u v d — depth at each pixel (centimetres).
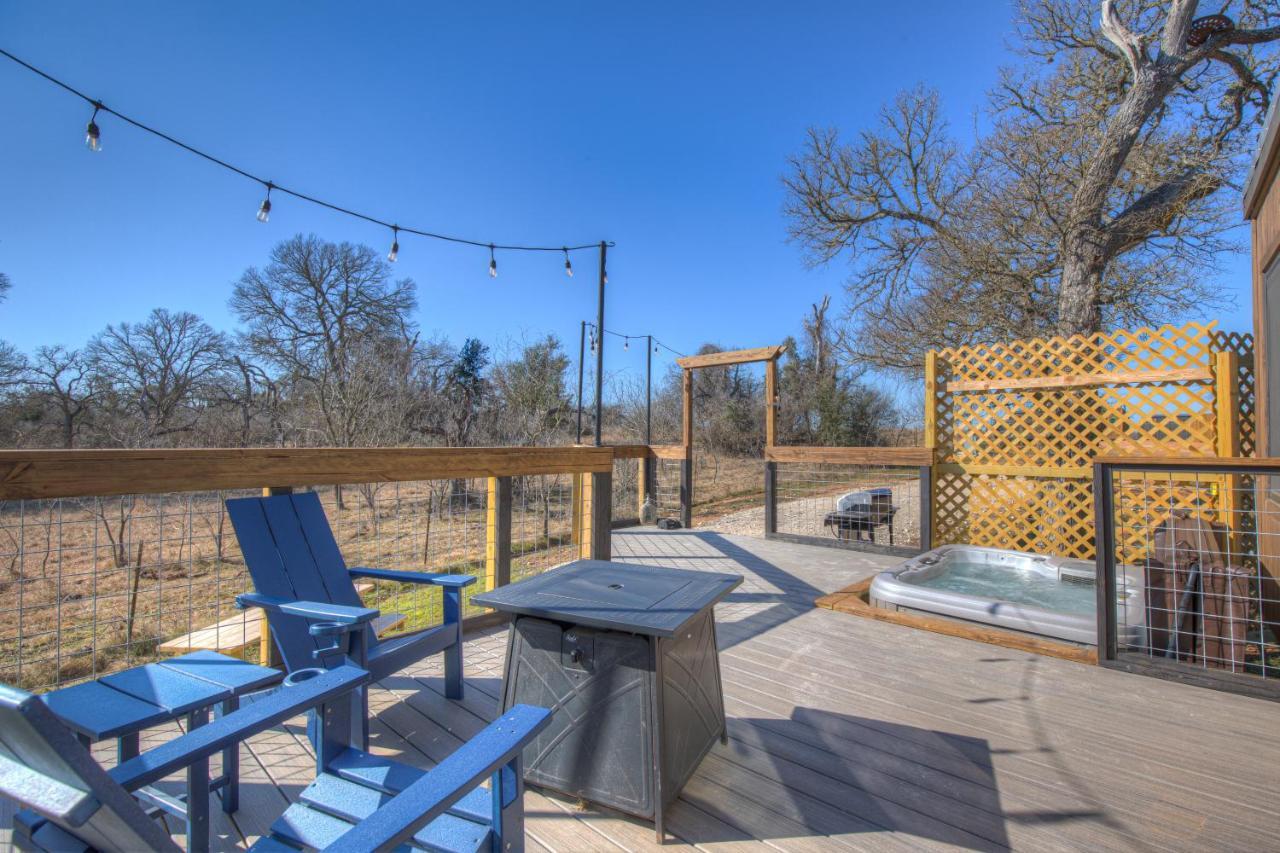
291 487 241
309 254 1546
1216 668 283
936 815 174
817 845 161
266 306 1527
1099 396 482
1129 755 208
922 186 1211
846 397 1734
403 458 280
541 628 183
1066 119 912
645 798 164
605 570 221
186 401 1464
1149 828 168
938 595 352
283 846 128
